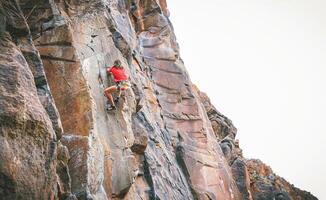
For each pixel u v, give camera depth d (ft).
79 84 45.91
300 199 118.62
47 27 46.88
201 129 82.99
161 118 78.59
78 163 40.81
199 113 84.48
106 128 49.65
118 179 48.06
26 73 34.14
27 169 30.76
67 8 55.42
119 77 51.93
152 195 59.11
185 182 73.77
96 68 53.01
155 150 66.80
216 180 79.82
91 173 41.47
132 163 50.19
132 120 58.59
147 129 67.21
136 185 57.72
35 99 33.60
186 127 81.82
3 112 30.25
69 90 45.42
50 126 33.47
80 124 44.04
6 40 35.19
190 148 78.89
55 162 33.76
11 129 30.48
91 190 41.42
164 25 92.12
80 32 54.34
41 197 31.96
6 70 32.63
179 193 68.13
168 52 88.28
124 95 53.47
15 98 31.50
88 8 58.29
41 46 46.29
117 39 61.67
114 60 57.21
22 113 31.27
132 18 89.51
